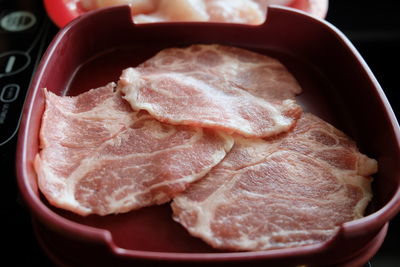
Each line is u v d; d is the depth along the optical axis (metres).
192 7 0.43
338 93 0.39
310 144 0.35
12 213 0.35
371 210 0.32
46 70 0.35
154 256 0.26
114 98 0.36
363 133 0.36
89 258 0.28
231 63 0.40
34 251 0.33
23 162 0.30
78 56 0.40
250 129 0.34
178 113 0.35
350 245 0.27
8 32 0.48
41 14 0.49
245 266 0.26
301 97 0.39
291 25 0.40
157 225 0.31
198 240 0.31
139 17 0.43
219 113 0.35
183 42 0.41
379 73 0.49
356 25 0.52
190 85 0.37
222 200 0.31
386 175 0.32
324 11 0.44
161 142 0.34
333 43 0.39
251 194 0.32
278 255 0.26
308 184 0.32
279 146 0.34
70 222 0.27
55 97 0.36
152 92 0.36
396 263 0.38
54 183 0.32
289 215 0.31
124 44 0.41
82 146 0.34
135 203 0.31
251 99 0.37
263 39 0.41
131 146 0.34
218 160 0.33
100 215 0.31
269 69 0.40
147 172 0.32
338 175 0.33
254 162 0.33
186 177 0.32
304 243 0.30
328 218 0.31
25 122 0.32
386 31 0.51
